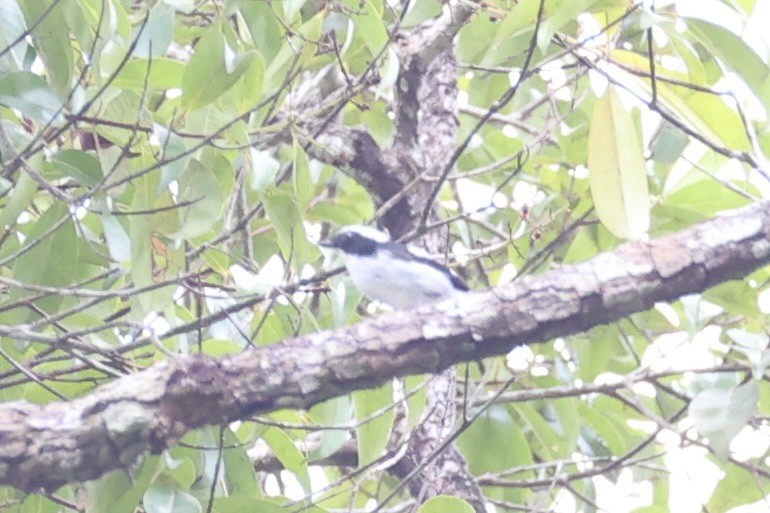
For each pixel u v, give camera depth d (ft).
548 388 36.78
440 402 34.45
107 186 23.36
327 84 38.52
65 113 24.30
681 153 34.27
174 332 26.71
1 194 24.61
